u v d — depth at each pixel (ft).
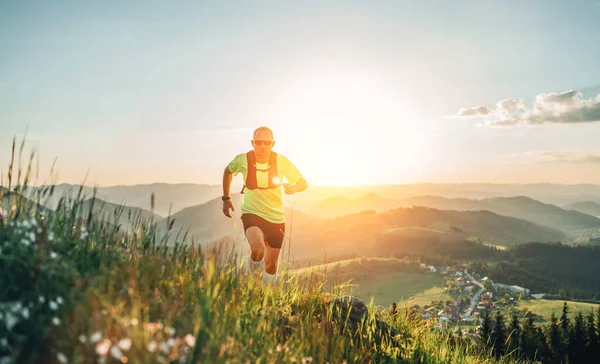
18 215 11.63
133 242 13.38
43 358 7.73
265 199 21.15
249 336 12.16
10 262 9.58
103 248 12.32
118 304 9.35
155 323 9.47
